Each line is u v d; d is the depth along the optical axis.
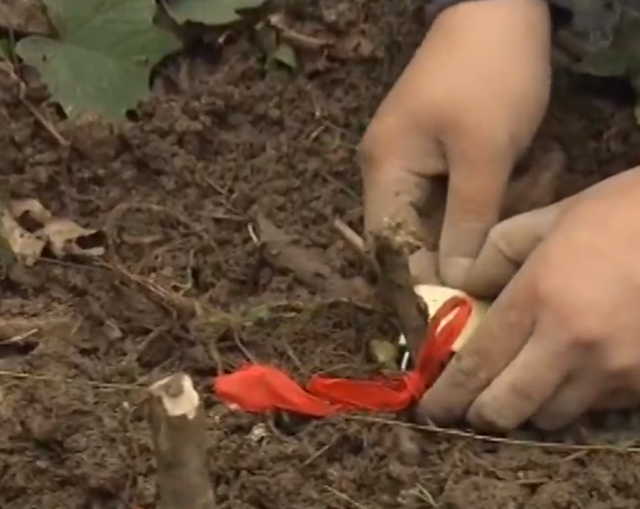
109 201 0.90
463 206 0.85
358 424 0.77
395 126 0.87
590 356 0.75
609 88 0.96
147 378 0.80
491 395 0.76
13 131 0.92
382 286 0.79
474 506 0.74
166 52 0.96
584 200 0.79
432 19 0.93
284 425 0.77
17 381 0.78
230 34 0.98
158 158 0.92
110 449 0.76
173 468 0.67
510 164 0.87
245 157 0.93
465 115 0.86
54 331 0.82
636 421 0.78
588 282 0.75
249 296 0.85
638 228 0.77
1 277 0.84
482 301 0.81
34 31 0.95
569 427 0.78
